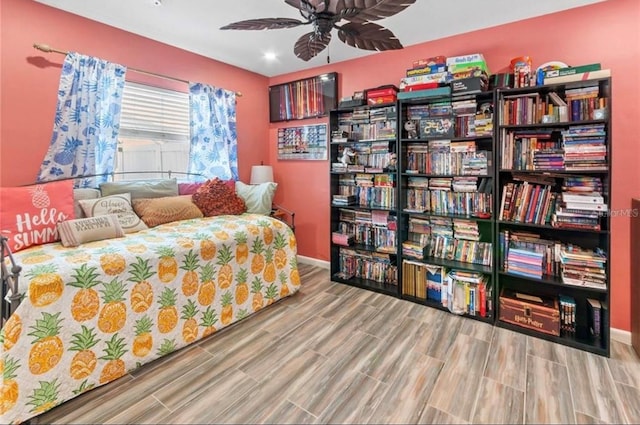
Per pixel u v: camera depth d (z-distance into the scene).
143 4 2.37
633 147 2.18
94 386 1.79
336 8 1.57
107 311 1.82
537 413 1.62
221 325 2.45
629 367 1.98
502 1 2.28
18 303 1.51
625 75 2.19
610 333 2.30
